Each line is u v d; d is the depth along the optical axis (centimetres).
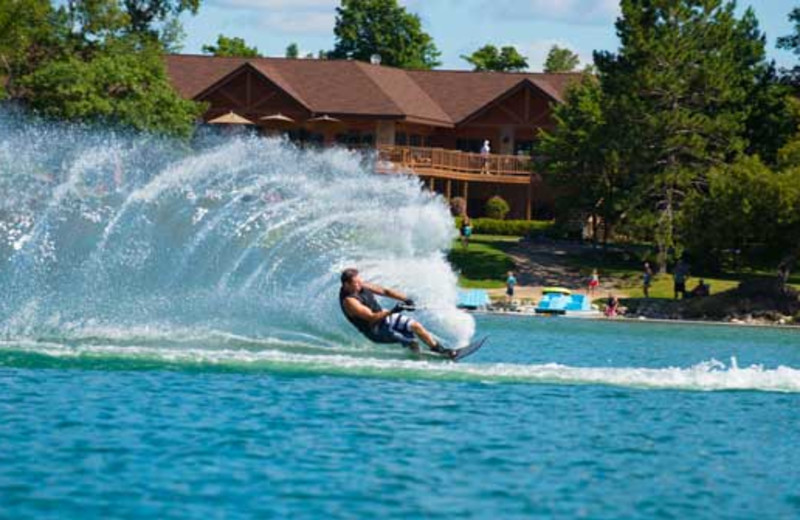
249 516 3644
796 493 4134
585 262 18750
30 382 5631
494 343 9519
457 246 19550
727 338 11581
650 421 5256
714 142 17375
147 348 6719
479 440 4741
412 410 5266
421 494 3944
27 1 18575
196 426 4778
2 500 3716
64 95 17738
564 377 6247
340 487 3981
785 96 19300
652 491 4100
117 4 19750
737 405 5716
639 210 17100
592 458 4538
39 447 4356
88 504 3706
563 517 3756
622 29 17750
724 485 4219
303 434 4712
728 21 17550
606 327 12644
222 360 6369
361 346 7112
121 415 4934
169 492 3856
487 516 3738
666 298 15812
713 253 17325
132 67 18512
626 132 17175
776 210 14888
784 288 14900
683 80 17175
